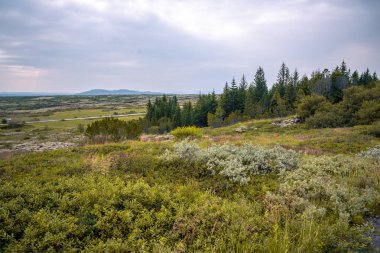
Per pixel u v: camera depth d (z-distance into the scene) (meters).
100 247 4.27
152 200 6.09
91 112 137.38
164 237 4.71
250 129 33.78
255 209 6.12
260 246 4.41
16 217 4.94
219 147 12.25
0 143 44.72
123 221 5.15
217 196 7.02
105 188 6.54
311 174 8.88
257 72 82.94
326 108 33.69
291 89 71.25
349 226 5.43
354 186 7.73
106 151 13.44
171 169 9.45
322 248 4.45
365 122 27.66
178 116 69.00
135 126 21.42
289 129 31.39
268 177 8.74
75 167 9.27
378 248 4.56
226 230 5.01
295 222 5.25
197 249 4.41
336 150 15.54
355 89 35.09
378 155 11.78
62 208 5.50
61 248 4.35
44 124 87.62
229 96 72.06
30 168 9.59
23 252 4.11
